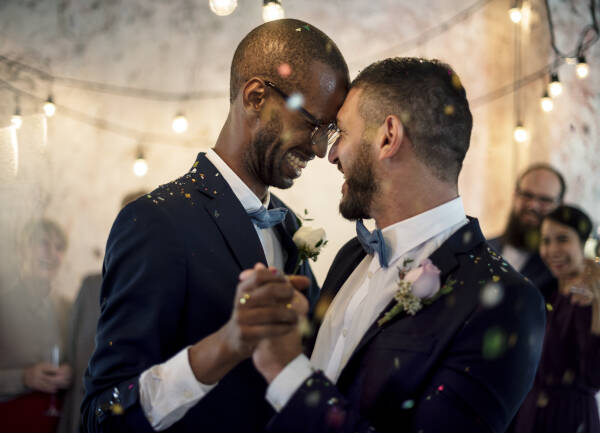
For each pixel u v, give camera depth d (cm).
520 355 138
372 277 161
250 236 164
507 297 142
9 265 351
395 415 141
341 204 165
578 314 308
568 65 490
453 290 146
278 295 121
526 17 505
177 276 151
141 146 480
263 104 165
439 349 140
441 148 154
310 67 163
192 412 153
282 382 131
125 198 377
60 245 371
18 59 466
